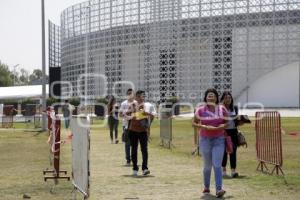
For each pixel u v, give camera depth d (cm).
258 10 6700
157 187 1134
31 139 2652
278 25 6688
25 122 4441
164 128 2248
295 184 1159
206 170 1049
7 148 2147
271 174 1325
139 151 1975
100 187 1135
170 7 6875
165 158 1736
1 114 4519
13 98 7006
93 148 2108
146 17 7038
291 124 3709
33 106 4500
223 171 1302
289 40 6681
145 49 7019
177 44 6838
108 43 7338
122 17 7231
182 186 1146
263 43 6731
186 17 6800
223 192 1002
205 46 6744
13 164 1588
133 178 1273
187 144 2319
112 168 1477
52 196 1032
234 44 6762
